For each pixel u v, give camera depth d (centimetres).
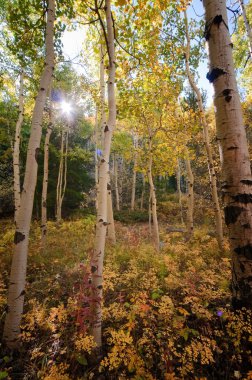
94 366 260
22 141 1495
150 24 400
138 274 452
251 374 215
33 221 1411
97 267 279
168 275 454
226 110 239
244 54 886
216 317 295
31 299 383
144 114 763
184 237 966
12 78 989
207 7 251
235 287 247
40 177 1655
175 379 226
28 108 1161
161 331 290
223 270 443
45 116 1021
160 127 759
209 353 240
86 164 2350
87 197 1886
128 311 337
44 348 289
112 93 314
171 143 838
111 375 250
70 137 2211
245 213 233
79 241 865
